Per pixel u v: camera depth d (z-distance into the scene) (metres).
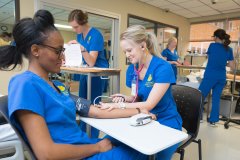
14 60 0.82
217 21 6.23
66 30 9.07
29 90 0.74
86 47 2.21
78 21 2.10
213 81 3.20
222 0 4.85
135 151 0.91
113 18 4.64
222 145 2.48
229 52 3.25
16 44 0.80
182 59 6.52
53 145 0.73
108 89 3.42
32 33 0.77
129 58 1.28
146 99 1.31
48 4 3.57
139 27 1.27
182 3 5.22
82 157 0.84
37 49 0.79
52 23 0.82
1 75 3.13
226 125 3.11
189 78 4.11
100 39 2.20
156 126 0.93
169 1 5.08
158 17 5.69
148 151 0.69
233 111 3.86
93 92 2.23
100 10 4.31
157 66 1.26
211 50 3.22
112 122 0.98
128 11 4.87
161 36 5.98
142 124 0.94
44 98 0.79
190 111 1.48
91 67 2.03
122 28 4.79
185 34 6.79
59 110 0.82
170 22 6.12
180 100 1.54
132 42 1.23
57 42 0.81
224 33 3.20
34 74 0.82
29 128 0.70
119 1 4.64
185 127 1.50
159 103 1.27
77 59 2.02
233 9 5.59
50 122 0.80
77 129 0.94
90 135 1.51
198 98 1.44
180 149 1.34
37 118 0.72
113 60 4.79
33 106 0.72
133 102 1.28
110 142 0.98
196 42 6.82
